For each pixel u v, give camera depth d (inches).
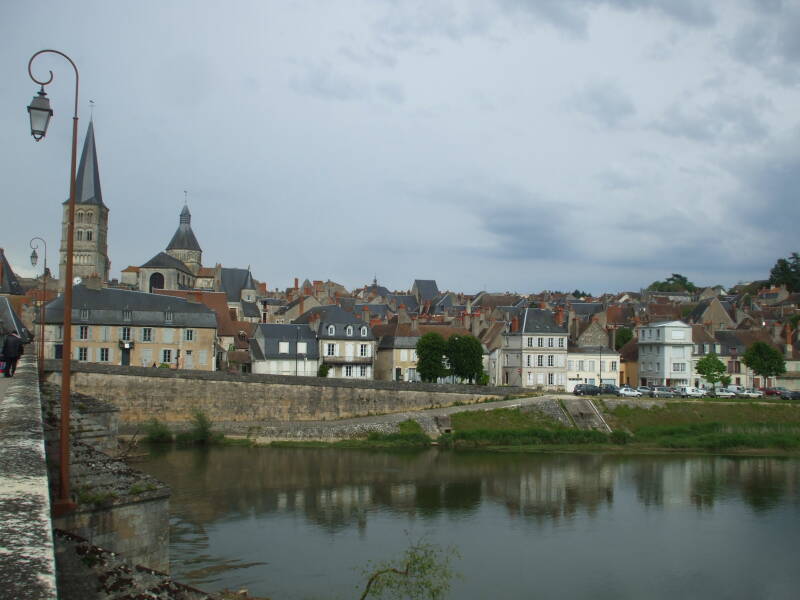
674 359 3597.4
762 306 5802.2
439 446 2463.1
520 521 1547.7
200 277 5861.2
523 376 3363.7
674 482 1963.6
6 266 3769.7
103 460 788.6
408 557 1167.0
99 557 439.2
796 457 2393.0
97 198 5516.7
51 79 616.4
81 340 2746.1
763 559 1331.2
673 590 1176.8
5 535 249.3
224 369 3206.2
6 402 697.0
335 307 3363.7
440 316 4517.7
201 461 2085.4
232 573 1160.2
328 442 2445.9
